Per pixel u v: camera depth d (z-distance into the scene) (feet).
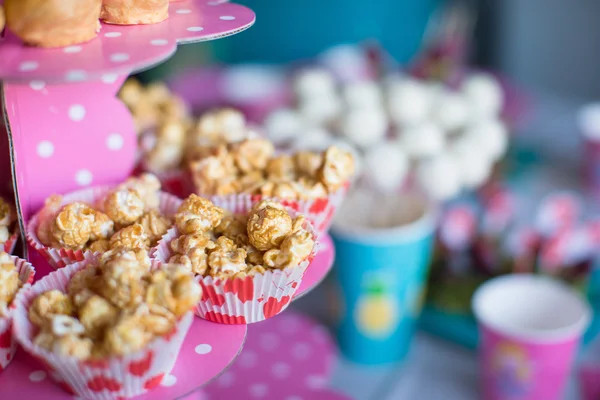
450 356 2.21
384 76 2.48
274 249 1.33
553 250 2.23
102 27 1.28
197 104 2.84
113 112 1.52
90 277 1.26
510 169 2.76
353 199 2.15
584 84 3.94
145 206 1.47
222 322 1.36
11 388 1.23
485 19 3.84
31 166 1.47
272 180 1.56
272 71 3.25
